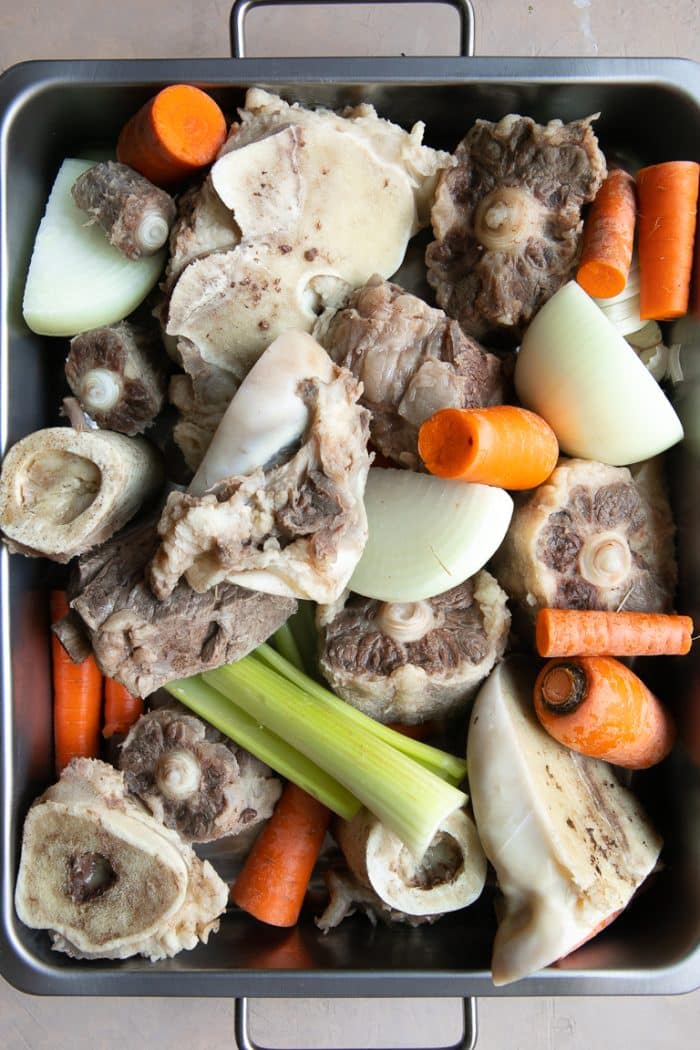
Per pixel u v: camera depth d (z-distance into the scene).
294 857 0.60
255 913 0.60
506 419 0.54
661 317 0.58
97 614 0.54
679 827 0.58
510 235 0.56
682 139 0.58
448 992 0.55
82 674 0.60
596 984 0.55
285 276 0.55
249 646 0.56
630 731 0.56
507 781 0.55
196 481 0.53
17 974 0.56
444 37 0.69
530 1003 0.68
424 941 0.59
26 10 0.69
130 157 0.56
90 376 0.57
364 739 0.56
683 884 0.57
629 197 0.57
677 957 0.55
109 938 0.56
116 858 0.56
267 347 0.56
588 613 0.56
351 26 0.69
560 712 0.56
